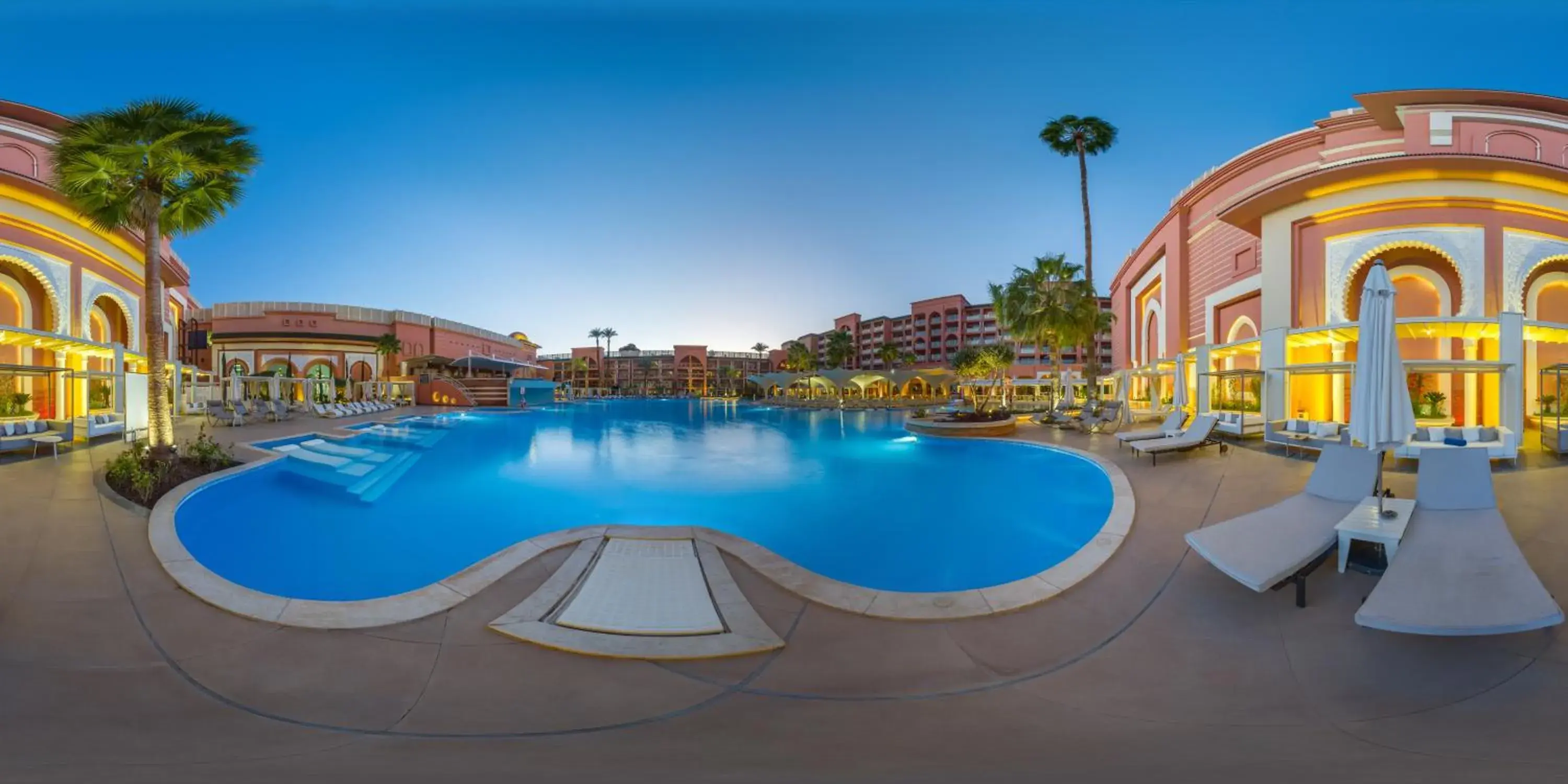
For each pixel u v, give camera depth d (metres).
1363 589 5.32
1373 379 5.79
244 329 47.56
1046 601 5.59
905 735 3.49
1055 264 24.84
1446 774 2.91
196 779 2.92
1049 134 25.02
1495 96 15.79
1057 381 28.31
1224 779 2.89
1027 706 3.87
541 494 11.97
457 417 33.97
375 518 9.98
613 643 4.66
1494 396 15.41
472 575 5.90
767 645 4.67
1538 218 15.02
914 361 86.44
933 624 5.19
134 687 3.99
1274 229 17.55
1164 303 28.98
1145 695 4.01
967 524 9.70
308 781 2.90
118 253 20.02
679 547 6.79
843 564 7.87
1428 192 15.30
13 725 3.50
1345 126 20.09
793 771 3.05
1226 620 5.06
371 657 4.45
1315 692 3.95
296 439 17.61
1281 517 6.08
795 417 36.44
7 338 15.10
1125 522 7.64
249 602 5.29
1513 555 4.77
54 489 8.86
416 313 55.38
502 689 4.02
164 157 10.73
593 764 3.14
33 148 16.77
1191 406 24.38
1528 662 4.09
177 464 10.45
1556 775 2.89
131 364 20.73
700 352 109.62
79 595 5.45
